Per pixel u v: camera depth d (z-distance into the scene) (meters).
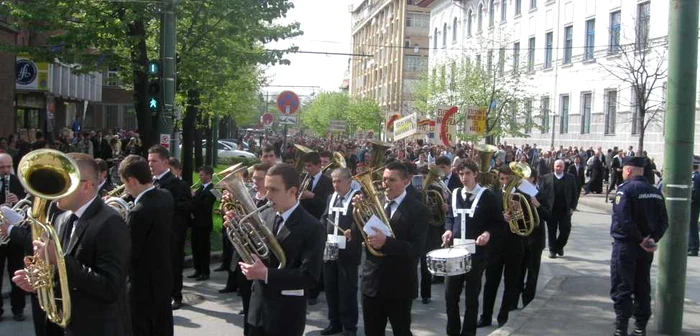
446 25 57.81
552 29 39.25
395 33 83.06
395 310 5.84
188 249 12.46
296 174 4.87
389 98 84.12
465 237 7.43
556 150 35.69
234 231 4.65
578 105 36.38
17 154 15.53
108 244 4.25
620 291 7.14
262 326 4.80
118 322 4.45
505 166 8.58
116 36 13.55
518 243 8.26
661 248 7.35
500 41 39.97
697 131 26.52
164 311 6.26
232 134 71.88
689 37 7.09
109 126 48.69
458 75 37.38
